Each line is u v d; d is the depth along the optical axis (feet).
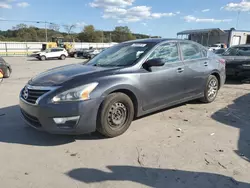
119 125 12.07
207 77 17.21
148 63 12.75
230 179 8.50
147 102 13.10
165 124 13.80
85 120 10.75
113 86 11.34
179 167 9.29
